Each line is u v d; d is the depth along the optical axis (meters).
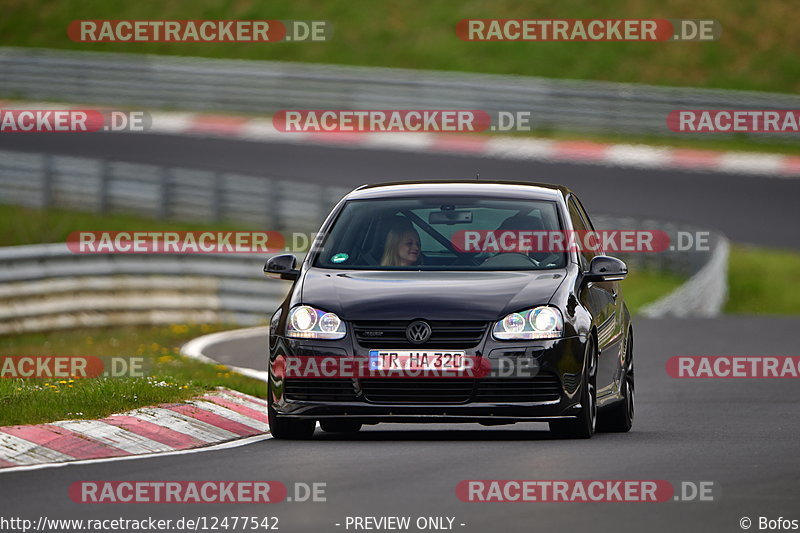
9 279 65.38
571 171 135.62
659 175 135.25
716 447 33.88
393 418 34.19
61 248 67.88
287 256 37.72
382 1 195.88
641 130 147.50
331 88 153.00
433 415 33.94
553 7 189.50
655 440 35.62
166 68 158.62
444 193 38.56
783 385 51.41
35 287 66.62
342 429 38.53
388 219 37.75
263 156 137.88
